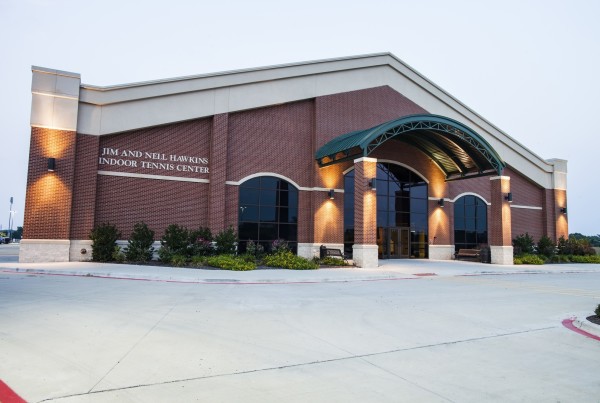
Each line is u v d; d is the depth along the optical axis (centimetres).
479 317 976
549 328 873
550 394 504
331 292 1366
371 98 2988
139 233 2164
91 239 2150
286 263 2152
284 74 2692
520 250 3216
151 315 896
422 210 3166
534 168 3703
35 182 2073
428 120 2528
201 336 734
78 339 688
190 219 2420
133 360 589
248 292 1319
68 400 447
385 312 1012
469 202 3434
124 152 2303
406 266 2448
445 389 511
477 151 2866
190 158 2450
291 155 2716
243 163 2572
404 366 597
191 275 1672
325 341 725
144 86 2333
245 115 2609
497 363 623
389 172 3078
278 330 797
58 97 2144
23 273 1714
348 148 2436
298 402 459
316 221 2689
